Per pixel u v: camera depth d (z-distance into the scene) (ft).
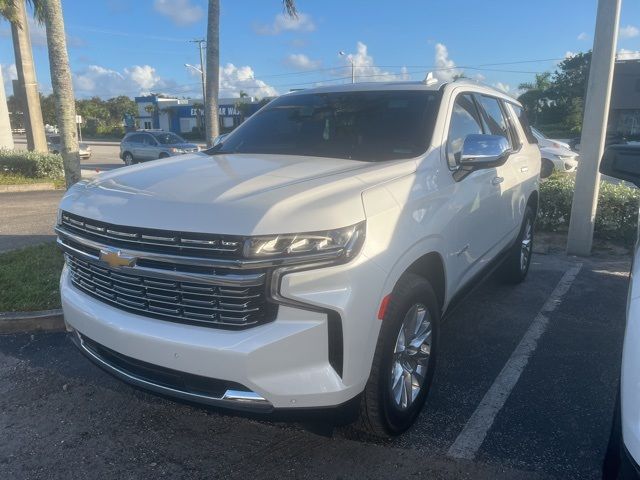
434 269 11.67
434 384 12.95
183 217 8.71
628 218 25.84
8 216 33.17
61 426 11.38
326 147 12.84
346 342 8.64
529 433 11.02
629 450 5.66
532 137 20.72
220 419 11.57
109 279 9.75
